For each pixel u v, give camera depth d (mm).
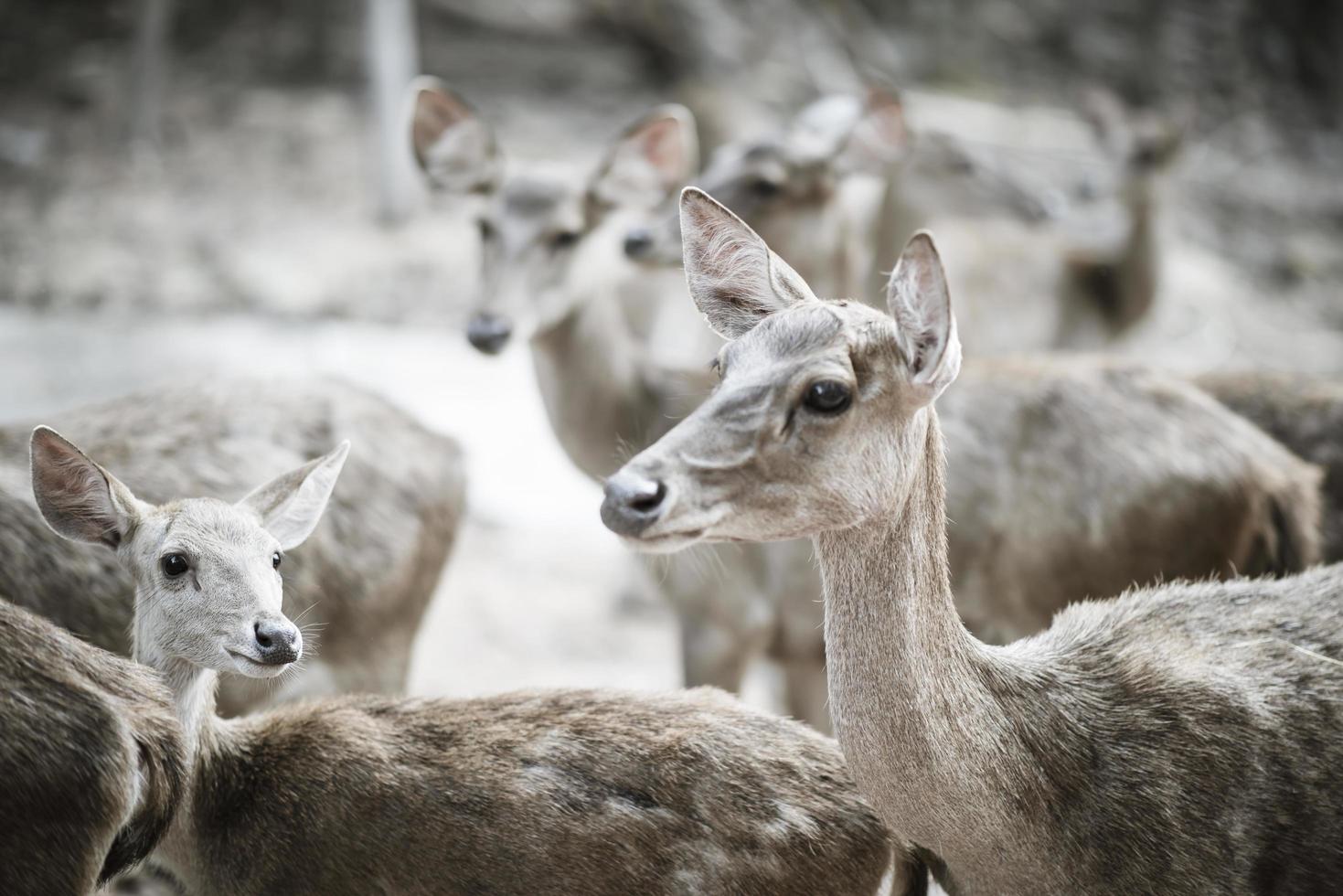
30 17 30844
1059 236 22594
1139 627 7996
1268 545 11109
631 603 17031
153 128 27266
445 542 11375
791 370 6785
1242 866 7320
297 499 8430
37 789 6918
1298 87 36562
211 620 7723
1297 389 12422
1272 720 7488
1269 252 30469
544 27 33094
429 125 13961
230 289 23750
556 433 13336
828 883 7770
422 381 21500
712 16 32438
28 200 25453
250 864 7883
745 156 14742
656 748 7898
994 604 11352
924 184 21703
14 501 9727
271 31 31406
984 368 11727
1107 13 36531
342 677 10781
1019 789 7207
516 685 15211
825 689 12367
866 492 6867
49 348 20984
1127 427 11141
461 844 7723
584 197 13359
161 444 10391
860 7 34844
